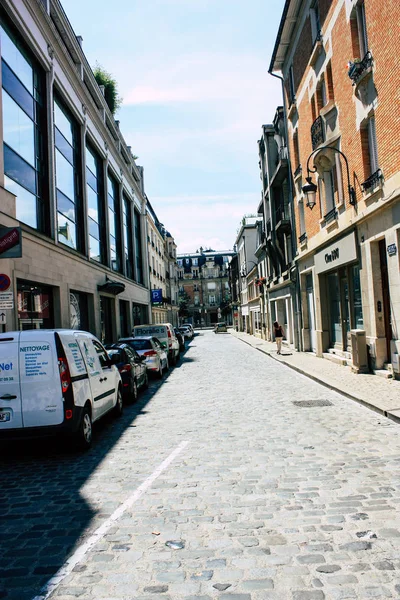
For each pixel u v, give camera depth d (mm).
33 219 13906
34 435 6410
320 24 16109
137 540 3779
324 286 18750
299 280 22250
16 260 12031
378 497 4441
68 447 6832
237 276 62938
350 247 13969
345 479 4992
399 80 10219
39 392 6477
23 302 13086
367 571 3131
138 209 37094
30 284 13680
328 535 3691
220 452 6328
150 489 5004
